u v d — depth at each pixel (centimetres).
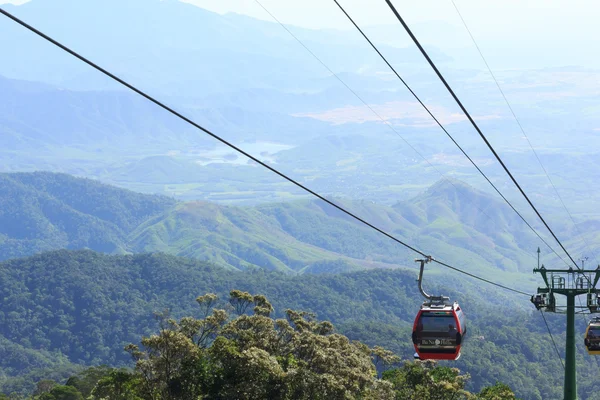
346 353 6206
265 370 4931
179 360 5125
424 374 6725
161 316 5566
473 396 6800
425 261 3012
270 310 6569
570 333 3444
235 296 6512
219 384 4928
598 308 3409
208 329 5666
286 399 4916
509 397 7075
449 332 2866
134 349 5359
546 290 3509
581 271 3497
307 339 5769
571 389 3394
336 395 5028
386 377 7056
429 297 3027
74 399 8312
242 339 5503
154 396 5081
